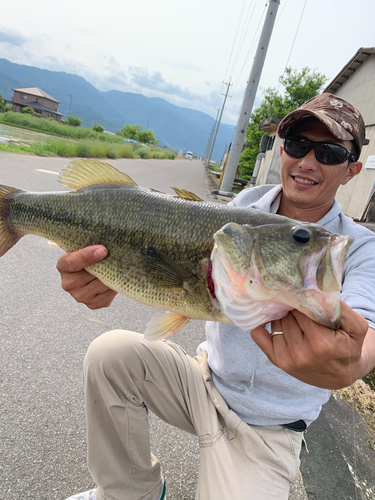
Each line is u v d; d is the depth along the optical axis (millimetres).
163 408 1683
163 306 1650
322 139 1653
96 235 1769
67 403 2184
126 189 1775
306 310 1007
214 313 1523
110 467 1539
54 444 1896
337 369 936
